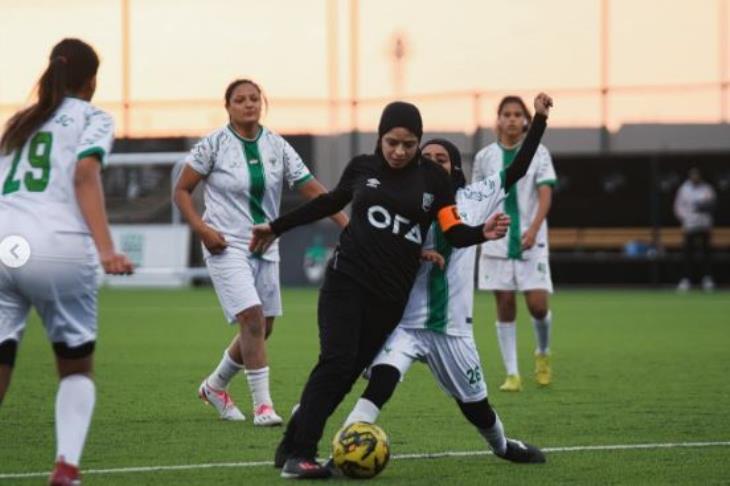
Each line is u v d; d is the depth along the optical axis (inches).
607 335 2058.3
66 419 744.3
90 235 744.3
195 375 1483.8
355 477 832.9
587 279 3604.8
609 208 3599.9
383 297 828.0
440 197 829.2
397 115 813.9
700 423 1095.0
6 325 754.2
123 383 1402.6
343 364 823.7
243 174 1098.7
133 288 3521.2
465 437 1015.0
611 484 823.1
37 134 745.6
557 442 992.2
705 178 3560.5
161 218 3501.5
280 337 2007.9
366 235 828.6
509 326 1354.6
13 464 893.8
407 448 961.5
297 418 849.5
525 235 1323.8
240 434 1033.5
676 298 3056.1
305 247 3580.2
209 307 2719.0
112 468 876.6
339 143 3572.8
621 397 1275.8
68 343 749.3
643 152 3545.8
